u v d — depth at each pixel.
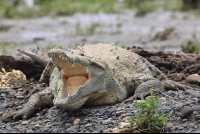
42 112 13.27
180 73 18.17
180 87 14.63
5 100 15.05
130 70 15.75
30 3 74.75
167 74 18.66
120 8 72.25
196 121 10.77
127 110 12.20
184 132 10.20
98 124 11.31
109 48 16.86
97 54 15.56
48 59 20.19
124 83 14.84
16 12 65.81
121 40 37.75
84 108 13.21
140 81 14.80
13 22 55.41
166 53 20.39
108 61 14.87
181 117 11.16
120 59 15.75
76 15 64.56
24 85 17.25
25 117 12.68
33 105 13.20
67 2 80.75
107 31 44.94
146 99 10.92
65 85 12.31
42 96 13.78
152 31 43.06
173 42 34.22
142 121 10.30
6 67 19.38
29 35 43.34
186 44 29.41
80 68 12.36
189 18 53.34
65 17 62.22
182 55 20.00
